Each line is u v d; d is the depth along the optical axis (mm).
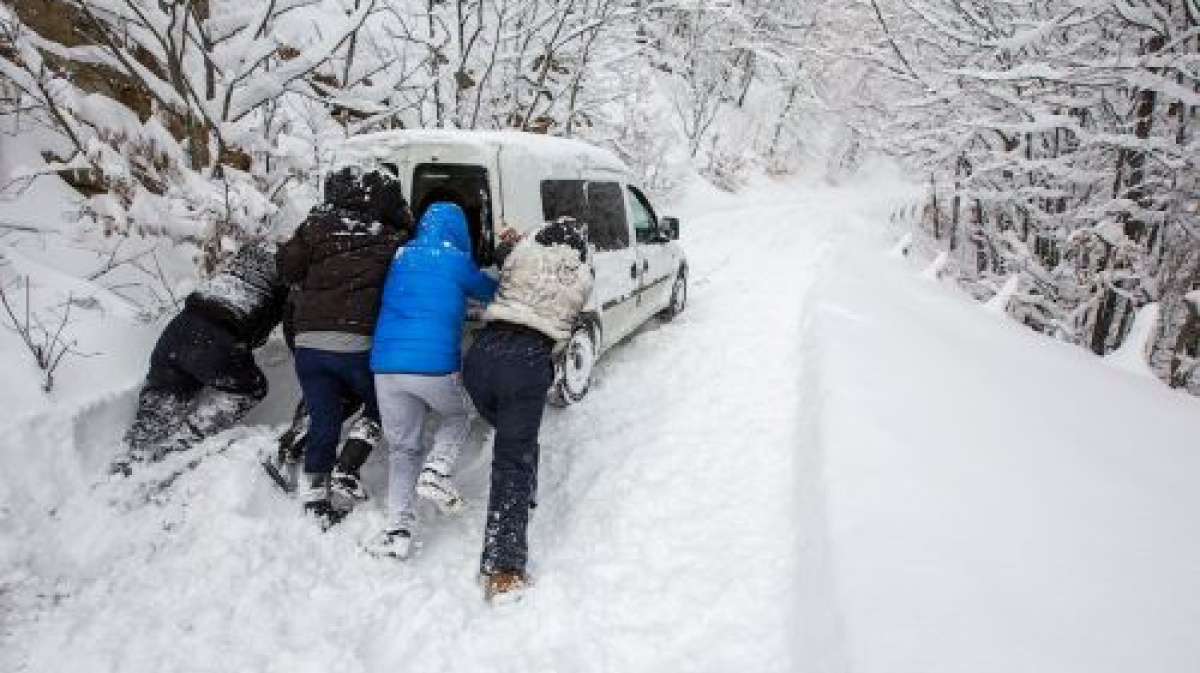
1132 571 2752
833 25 27047
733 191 21672
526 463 3297
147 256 4734
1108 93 10289
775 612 2932
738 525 3553
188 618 2879
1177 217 10172
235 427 4066
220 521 3361
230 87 5238
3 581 2908
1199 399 6297
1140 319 7484
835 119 29609
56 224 4457
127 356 3898
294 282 3688
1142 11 9609
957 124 10875
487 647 2832
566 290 3441
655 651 2785
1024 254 12000
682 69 19797
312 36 7031
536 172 4375
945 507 3158
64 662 2609
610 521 3605
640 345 6289
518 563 3115
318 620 2951
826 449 3736
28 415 3270
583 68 9688
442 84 8156
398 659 2768
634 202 6148
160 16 5066
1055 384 5375
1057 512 3184
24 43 4328
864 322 6406
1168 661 2252
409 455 3492
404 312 3406
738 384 5383
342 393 3689
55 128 4609
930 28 12273
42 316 3770
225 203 4598
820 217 18328
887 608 2477
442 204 3654
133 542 3223
